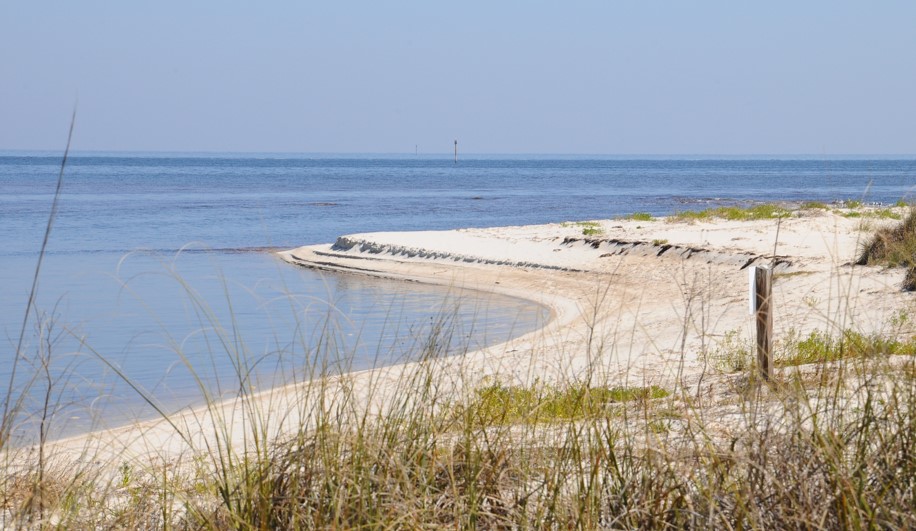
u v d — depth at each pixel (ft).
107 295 106.63
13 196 335.67
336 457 19.07
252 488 19.30
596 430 20.13
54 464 25.62
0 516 21.44
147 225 214.28
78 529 20.67
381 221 232.73
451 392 22.72
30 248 161.27
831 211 151.64
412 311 87.15
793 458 18.54
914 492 17.12
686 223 151.33
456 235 156.56
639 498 18.86
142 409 48.06
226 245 172.24
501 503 19.51
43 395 47.29
